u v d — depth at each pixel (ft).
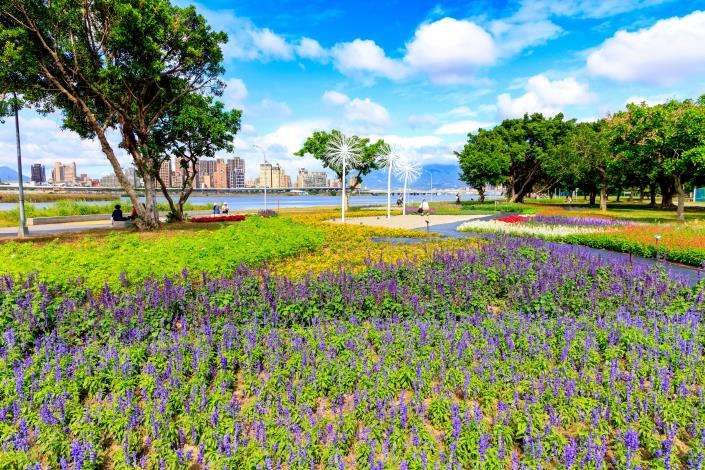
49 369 18.76
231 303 26.20
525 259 38.75
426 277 31.35
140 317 23.38
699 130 83.51
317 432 14.66
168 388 17.24
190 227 82.74
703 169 90.27
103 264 37.01
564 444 14.01
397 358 19.97
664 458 13.43
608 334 22.06
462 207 161.48
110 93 65.82
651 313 26.12
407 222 97.50
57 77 65.46
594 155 128.57
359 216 119.24
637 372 18.74
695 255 43.80
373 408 16.44
